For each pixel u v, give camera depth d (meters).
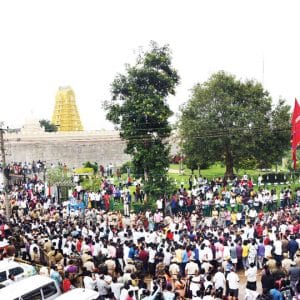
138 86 40.25
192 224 27.88
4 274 17.44
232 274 17.02
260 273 20.94
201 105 50.28
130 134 40.03
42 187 42.53
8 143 68.94
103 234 23.77
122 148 74.19
